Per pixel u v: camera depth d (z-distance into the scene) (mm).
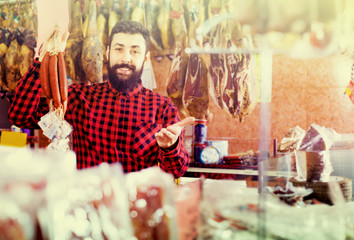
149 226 551
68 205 477
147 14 2539
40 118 1521
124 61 1834
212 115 2463
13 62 2693
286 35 2041
